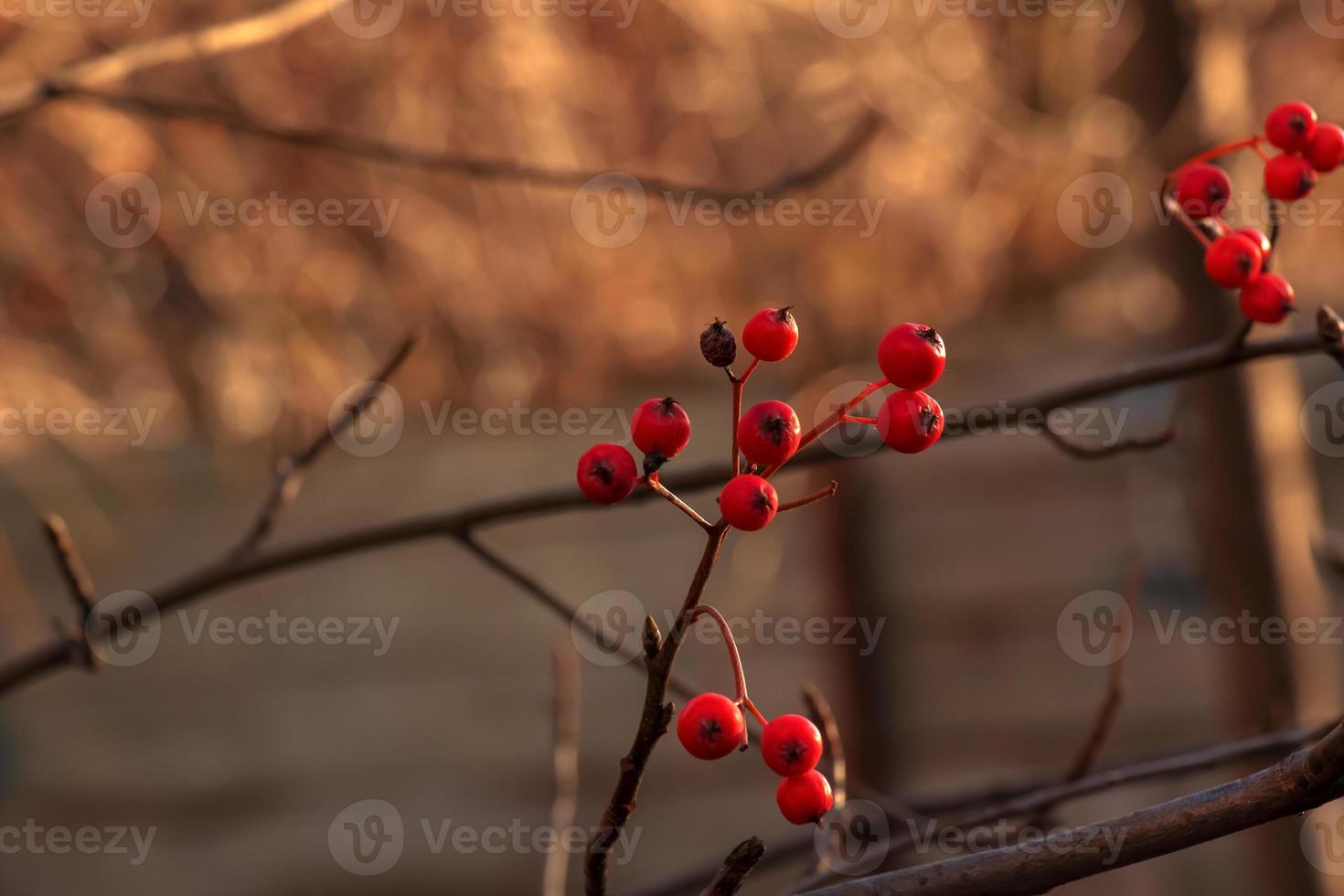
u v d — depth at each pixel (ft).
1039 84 13.74
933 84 12.72
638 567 16.96
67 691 17.92
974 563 16.65
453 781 17.39
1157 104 10.89
